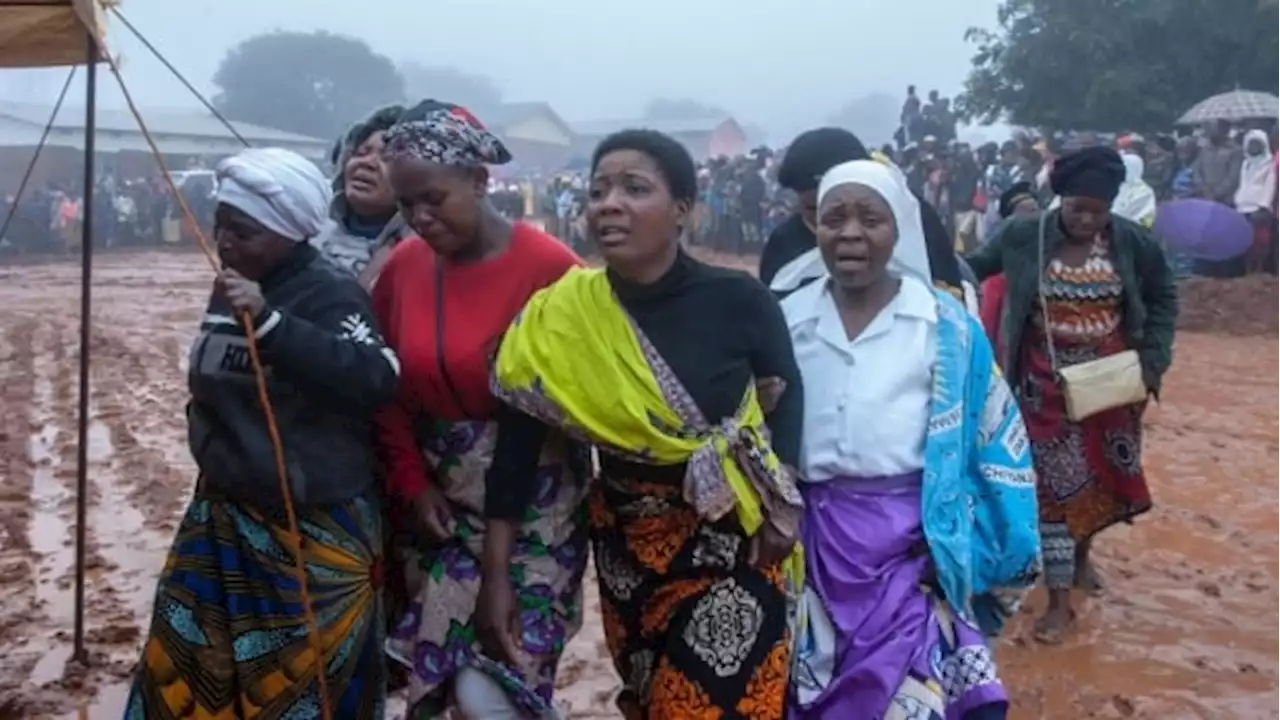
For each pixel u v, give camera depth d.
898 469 3.58
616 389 3.28
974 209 23.22
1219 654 5.82
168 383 13.55
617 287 3.37
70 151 44.56
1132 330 6.05
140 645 5.84
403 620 3.79
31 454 9.98
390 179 3.58
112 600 6.48
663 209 3.29
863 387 3.62
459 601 3.62
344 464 3.54
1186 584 6.77
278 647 3.53
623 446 3.31
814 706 3.55
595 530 3.59
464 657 3.58
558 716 3.75
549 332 3.33
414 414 3.71
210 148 50.38
